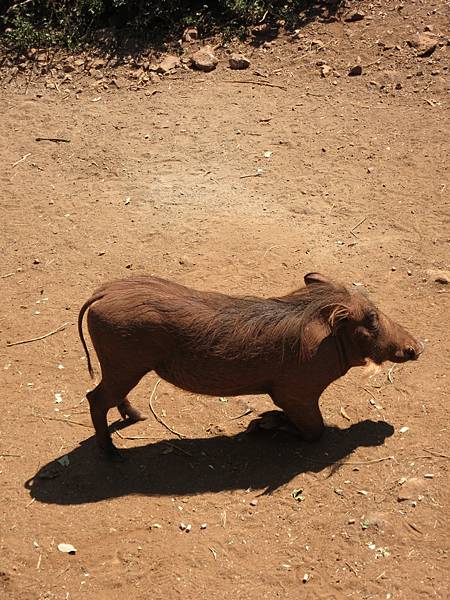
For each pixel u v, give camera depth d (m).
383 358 3.37
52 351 3.99
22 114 5.71
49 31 6.46
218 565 3.09
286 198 4.83
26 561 3.15
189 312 3.25
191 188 4.95
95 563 3.13
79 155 5.30
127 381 3.35
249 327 3.24
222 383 3.31
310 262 4.38
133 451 3.50
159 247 4.54
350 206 4.75
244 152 5.21
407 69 5.80
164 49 6.27
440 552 3.08
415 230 4.55
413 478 3.29
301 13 6.46
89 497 3.34
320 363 3.29
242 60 6.00
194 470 3.41
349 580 3.03
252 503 3.27
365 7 6.41
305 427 3.43
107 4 6.60
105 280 4.36
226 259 4.42
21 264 4.51
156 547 3.16
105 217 4.78
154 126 5.50
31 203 4.93
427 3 6.33
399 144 5.18
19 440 3.57
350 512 3.22
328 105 5.57
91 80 6.05
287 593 3.01
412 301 4.11
